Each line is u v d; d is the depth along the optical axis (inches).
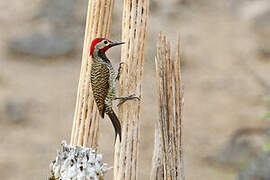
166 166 208.5
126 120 207.8
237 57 952.9
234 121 760.3
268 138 694.5
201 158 674.2
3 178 625.9
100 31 228.4
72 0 1014.4
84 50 231.9
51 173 191.8
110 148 689.6
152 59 881.5
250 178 536.4
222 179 624.1
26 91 816.9
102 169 189.3
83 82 228.8
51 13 994.7
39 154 679.1
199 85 866.8
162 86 207.3
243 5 1118.4
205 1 1161.4
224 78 887.7
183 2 1122.0
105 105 222.7
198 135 730.2
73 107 792.9
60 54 914.1
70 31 956.6
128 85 208.2
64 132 733.3
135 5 204.7
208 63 931.3
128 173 207.0
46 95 812.6
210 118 775.7
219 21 1072.8
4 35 952.3
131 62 207.6
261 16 1063.6
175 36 980.6
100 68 225.6
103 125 738.8
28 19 996.6
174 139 208.7
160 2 1091.9
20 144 697.6
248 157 648.4
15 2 1060.5
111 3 227.1
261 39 1008.2
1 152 677.9
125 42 207.3
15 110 761.6
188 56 944.9
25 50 909.2
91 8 227.9
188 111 797.2
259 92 840.9
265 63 933.8
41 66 890.7
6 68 872.9
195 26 1040.2
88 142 227.3
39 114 765.3
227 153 665.6
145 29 207.3
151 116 764.6
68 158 187.0
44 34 932.6
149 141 700.0
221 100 824.9
